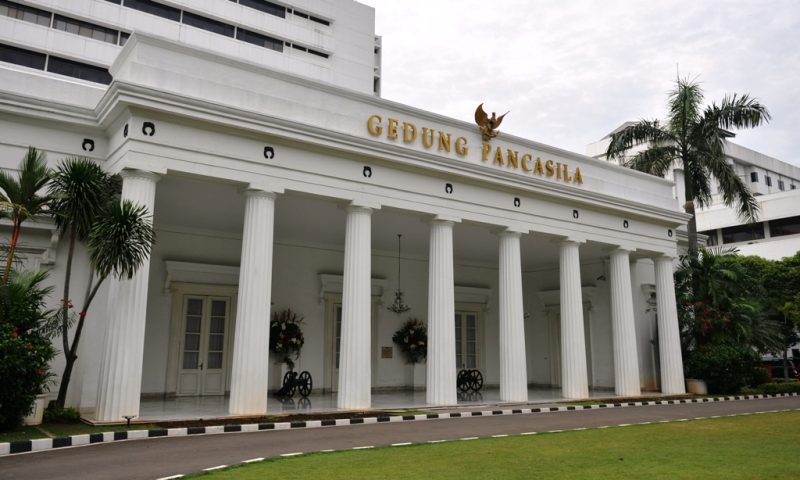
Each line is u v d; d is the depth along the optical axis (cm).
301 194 1423
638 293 2392
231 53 3869
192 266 1850
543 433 1065
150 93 1209
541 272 2712
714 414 1459
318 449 879
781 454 839
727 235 5778
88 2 3356
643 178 2284
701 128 2472
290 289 2067
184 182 1431
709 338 2284
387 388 2234
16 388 994
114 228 1069
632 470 711
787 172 7088
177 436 1030
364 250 1487
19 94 1284
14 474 688
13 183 1118
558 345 2594
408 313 2341
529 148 1903
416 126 1642
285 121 1363
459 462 757
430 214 1620
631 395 2000
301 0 4247
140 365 1166
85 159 1262
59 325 1197
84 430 1020
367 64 4541
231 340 1905
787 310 3650
